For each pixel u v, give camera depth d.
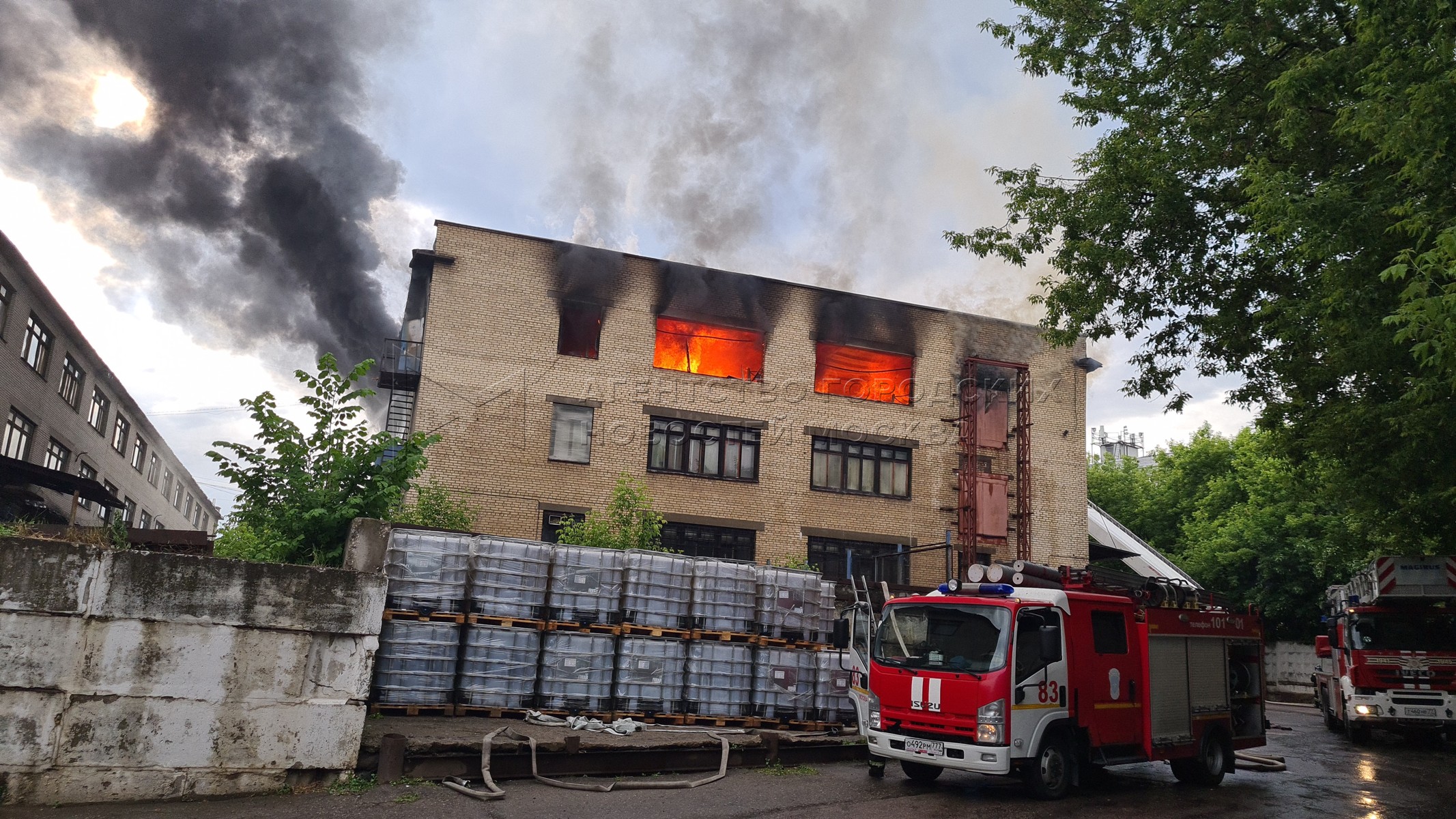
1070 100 15.13
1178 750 11.91
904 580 27.67
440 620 11.21
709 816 8.58
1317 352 13.82
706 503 26.20
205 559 8.16
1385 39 9.73
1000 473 29.34
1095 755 10.90
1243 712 13.63
